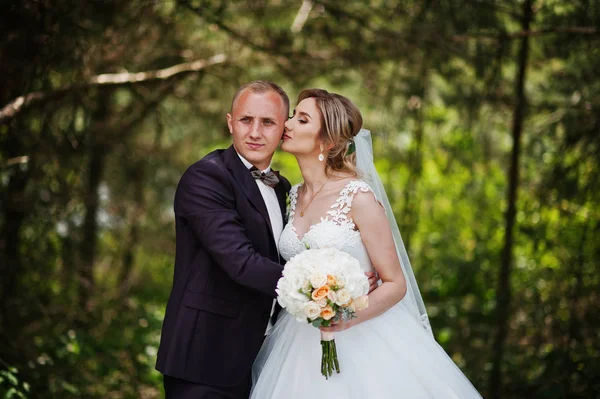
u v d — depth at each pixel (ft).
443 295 23.63
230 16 15.89
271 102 9.32
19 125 13.39
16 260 14.23
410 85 15.52
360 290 7.94
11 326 13.96
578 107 14.12
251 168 9.57
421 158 18.48
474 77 15.62
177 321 9.12
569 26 13.93
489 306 20.75
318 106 9.49
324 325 7.89
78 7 12.42
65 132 13.84
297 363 9.13
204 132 20.40
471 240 23.03
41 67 12.57
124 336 17.70
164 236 21.84
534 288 16.52
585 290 14.83
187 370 8.93
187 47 16.25
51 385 13.48
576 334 14.51
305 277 7.85
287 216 10.02
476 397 9.31
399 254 10.16
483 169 20.68
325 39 15.87
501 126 17.99
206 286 9.18
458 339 18.69
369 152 10.22
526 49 15.35
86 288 16.71
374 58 15.64
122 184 20.26
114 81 15.14
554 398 13.82
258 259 8.73
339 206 9.26
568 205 15.07
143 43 15.28
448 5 13.94
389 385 8.81
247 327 9.25
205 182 9.15
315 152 9.57
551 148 15.67
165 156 20.88
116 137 17.25
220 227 8.87
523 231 15.66
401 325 9.41
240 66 16.76
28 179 13.92
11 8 11.98
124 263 20.61
